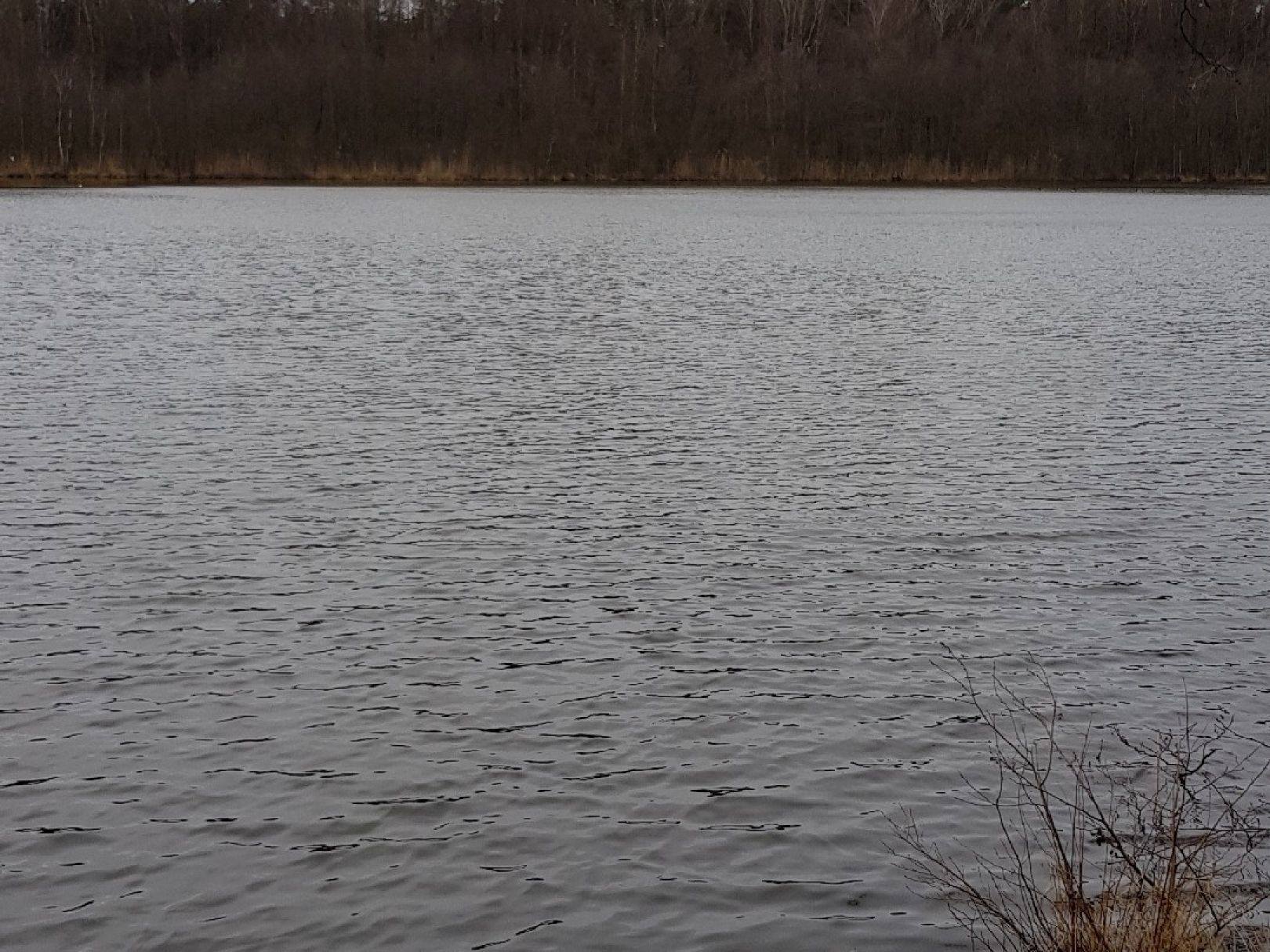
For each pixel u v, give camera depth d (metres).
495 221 64.38
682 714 9.82
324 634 11.33
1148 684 10.46
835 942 7.09
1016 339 28.39
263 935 7.16
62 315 30.08
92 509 14.83
